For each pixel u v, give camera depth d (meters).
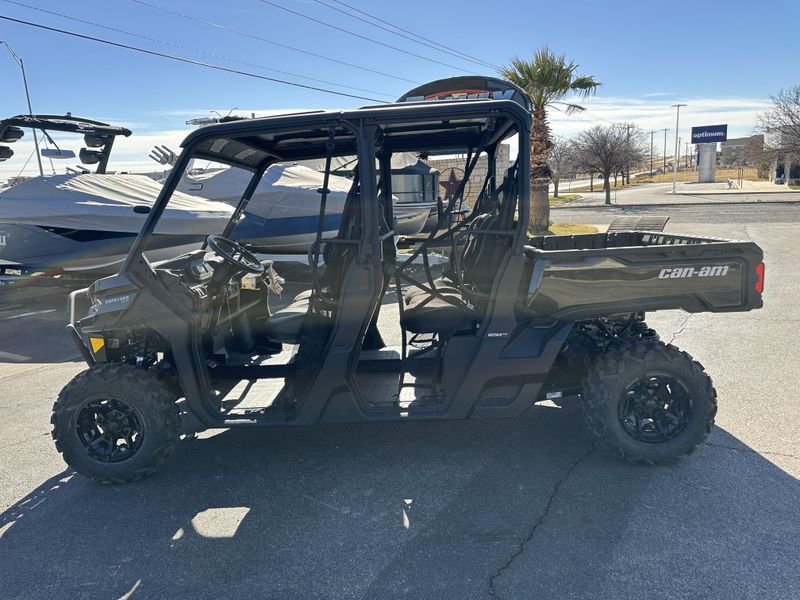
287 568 2.85
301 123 3.40
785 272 10.11
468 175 3.97
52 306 9.70
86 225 8.94
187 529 3.21
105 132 5.84
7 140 5.36
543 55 17.67
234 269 4.05
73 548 3.09
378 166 4.75
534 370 3.59
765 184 56.62
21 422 4.84
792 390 4.80
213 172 10.77
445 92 4.09
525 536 3.00
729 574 2.66
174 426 3.67
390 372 4.14
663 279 3.60
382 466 3.81
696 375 3.52
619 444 3.57
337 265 3.84
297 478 3.71
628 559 2.79
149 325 3.58
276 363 4.31
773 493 3.30
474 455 3.89
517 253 3.49
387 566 2.83
